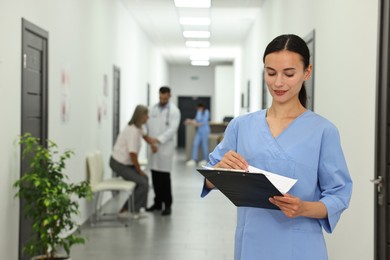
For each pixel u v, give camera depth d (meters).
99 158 6.67
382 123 3.01
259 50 9.92
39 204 3.92
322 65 4.64
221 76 19.06
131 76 10.56
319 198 1.75
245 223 1.80
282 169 1.71
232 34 12.84
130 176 6.67
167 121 7.01
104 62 7.76
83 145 6.38
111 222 6.55
